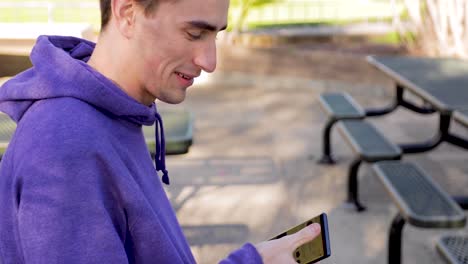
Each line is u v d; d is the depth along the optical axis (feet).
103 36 3.22
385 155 14.14
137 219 3.07
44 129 2.91
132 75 3.17
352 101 18.61
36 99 3.08
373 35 33.37
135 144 3.34
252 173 16.88
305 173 16.97
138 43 3.07
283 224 14.05
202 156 18.07
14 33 8.42
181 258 3.58
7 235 3.08
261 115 22.25
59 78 3.03
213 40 3.11
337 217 14.46
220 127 20.76
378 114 19.67
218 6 3.02
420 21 29.45
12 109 3.16
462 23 28.09
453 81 15.47
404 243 13.24
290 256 3.34
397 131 21.01
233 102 23.77
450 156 18.51
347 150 18.76
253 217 14.33
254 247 3.28
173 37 3.02
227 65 26.53
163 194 3.78
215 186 15.96
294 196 15.48
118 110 3.13
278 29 35.37
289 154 18.40
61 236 2.81
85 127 2.94
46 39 3.25
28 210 2.83
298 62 26.20
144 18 3.01
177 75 3.15
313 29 35.22
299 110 22.93
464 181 16.72
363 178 16.66
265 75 26.22
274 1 44.39
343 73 25.96
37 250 2.81
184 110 10.69
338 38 33.24
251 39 32.71
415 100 24.14
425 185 11.99
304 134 20.22
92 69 3.12
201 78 26.40
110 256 2.87
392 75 16.49
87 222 2.85
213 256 12.59
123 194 3.01
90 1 37.81
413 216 10.68
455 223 10.54
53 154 2.85
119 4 3.03
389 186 11.99
